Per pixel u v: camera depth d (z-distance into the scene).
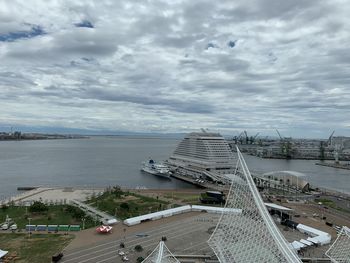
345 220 168.38
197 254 117.12
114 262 109.19
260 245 88.88
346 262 96.50
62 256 112.88
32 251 117.75
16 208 177.50
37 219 156.38
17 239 130.12
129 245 124.62
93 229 143.38
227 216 110.75
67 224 149.62
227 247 99.12
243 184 107.00
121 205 177.38
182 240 131.00
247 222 99.75
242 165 109.81
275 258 82.06
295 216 171.75
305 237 138.88
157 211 174.88
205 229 145.25
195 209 177.12
